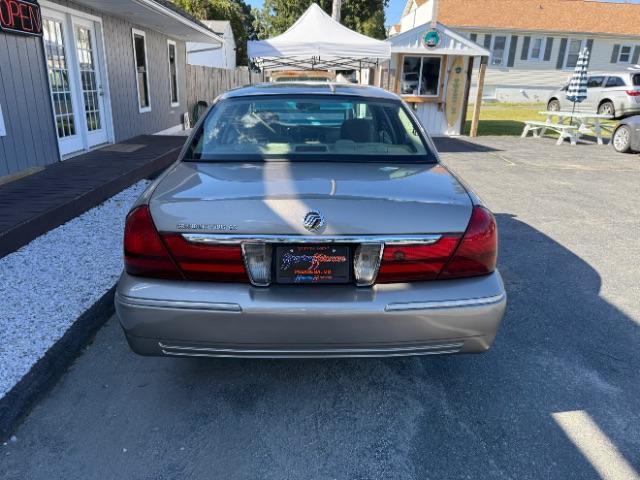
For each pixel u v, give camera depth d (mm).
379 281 2137
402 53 14273
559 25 27656
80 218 5227
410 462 2141
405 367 2850
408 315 2094
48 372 2615
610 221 5918
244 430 2316
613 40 27938
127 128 10766
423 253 2129
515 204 6703
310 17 11461
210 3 36375
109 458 2131
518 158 10883
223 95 3424
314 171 2590
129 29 10695
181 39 14742
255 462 2125
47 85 7344
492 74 28000
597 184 8141
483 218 2229
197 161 2814
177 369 2791
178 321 2092
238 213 2096
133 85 11062
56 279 3695
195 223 2094
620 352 3035
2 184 5914
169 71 13797
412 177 2537
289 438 2270
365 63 13219
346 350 2156
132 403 2494
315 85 3582
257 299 2074
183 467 2090
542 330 3283
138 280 2154
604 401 2562
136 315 2109
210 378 2713
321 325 2086
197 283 2121
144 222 2156
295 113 3154
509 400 2561
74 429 2303
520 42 27609
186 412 2434
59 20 7840
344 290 2127
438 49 13828
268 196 2158
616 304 3689
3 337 2873
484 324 2180
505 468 2115
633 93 16906
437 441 2264
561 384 2701
